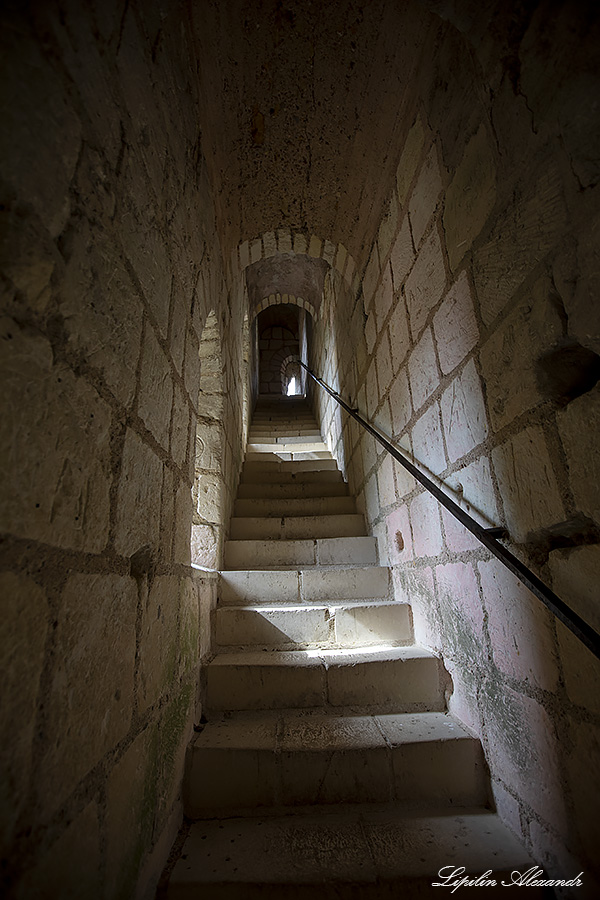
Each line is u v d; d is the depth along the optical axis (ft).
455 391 4.36
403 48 4.94
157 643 3.27
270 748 3.94
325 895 2.91
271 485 10.21
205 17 4.51
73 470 2.03
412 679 4.83
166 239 3.68
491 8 2.96
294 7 4.84
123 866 2.43
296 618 5.85
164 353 3.59
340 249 8.91
